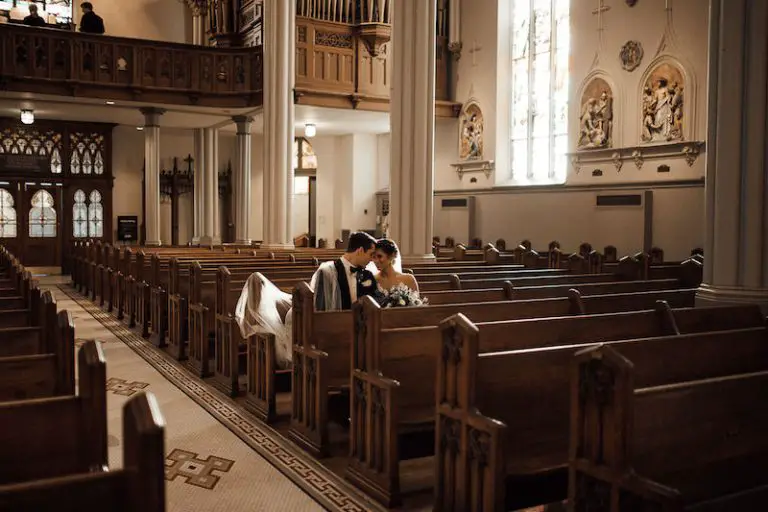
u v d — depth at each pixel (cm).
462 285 757
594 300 623
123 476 189
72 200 2225
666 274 963
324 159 2466
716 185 651
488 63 1923
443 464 395
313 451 530
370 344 457
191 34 2356
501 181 1914
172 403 673
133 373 797
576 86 1667
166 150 2427
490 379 379
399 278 632
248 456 527
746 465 345
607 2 1586
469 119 1995
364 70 1848
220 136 2525
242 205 1972
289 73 1541
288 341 649
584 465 306
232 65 1761
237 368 705
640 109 1517
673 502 269
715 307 558
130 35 2281
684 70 1418
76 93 1634
